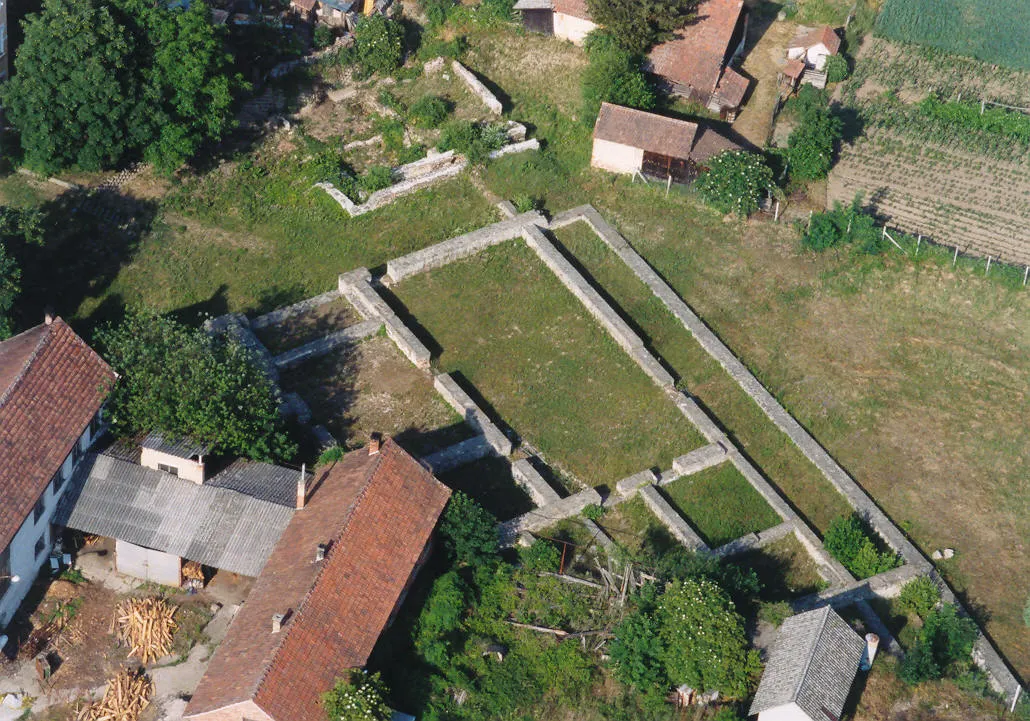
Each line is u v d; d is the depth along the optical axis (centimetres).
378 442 5938
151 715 5506
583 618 5841
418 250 7462
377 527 5662
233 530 5834
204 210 7662
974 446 6806
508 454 6544
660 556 6131
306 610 5309
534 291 7350
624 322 7156
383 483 5791
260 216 7675
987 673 5844
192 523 5850
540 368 6981
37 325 6938
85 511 5884
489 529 5922
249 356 6494
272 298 7244
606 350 7075
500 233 7556
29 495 5612
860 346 7238
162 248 7431
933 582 6144
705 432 6681
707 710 5488
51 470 5738
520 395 6856
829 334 7288
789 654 5488
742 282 7506
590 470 6556
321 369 6894
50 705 5525
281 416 6334
